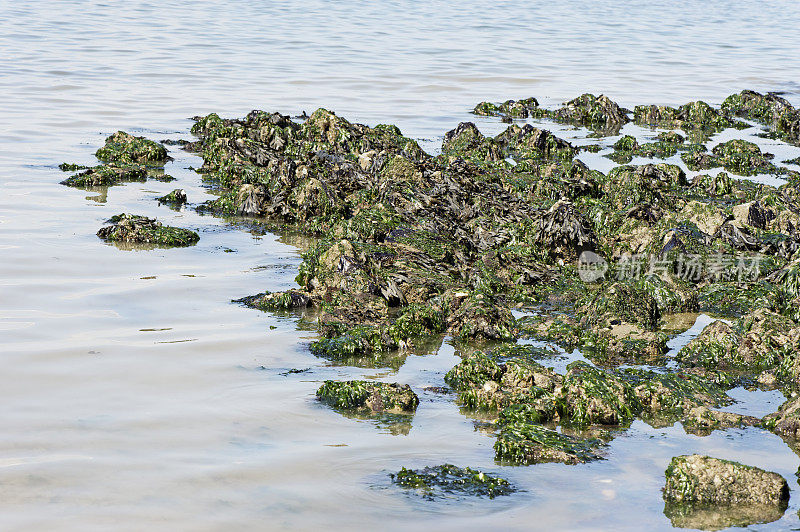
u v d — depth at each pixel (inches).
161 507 427.5
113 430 500.4
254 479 456.8
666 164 1192.2
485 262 815.1
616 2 4274.1
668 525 430.0
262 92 1761.8
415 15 3304.6
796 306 722.8
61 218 923.4
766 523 434.3
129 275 765.3
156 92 1707.7
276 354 621.9
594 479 471.5
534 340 667.4
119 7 3100.4
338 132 1306.6
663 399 561.3
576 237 871.1
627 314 688.4
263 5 3400.6
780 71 2293.3
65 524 410.3
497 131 1526.8
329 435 510.3
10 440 483.8
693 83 2082.9
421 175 1049.5
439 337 673.6
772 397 581.0
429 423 531.2
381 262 791.1
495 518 431.2
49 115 1453.0
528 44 2640.3
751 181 1221.1
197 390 557.3
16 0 3117.6
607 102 1684.3
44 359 587.5
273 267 814.5
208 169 1194.0
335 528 418.3
